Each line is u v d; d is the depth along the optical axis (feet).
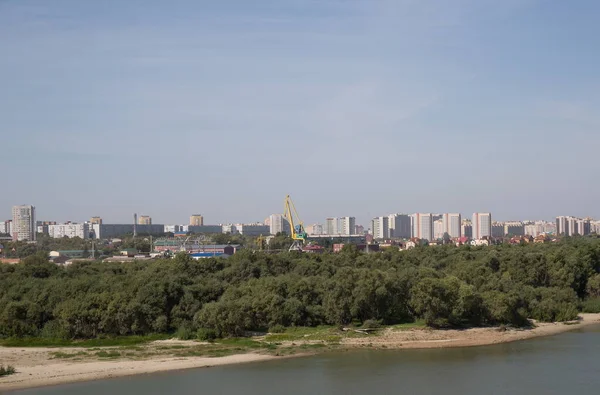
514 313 549.95
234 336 498.69
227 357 429.79
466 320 555.28
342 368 399.65
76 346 467.52
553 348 461.78
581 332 535.60
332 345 469.57
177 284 542.57
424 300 523.70
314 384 361.10
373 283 538.47
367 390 348.79
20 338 488.02
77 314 487.61
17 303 503.20
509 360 420.36
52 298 524.52
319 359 426.92
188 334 492.54
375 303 538.06
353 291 530.68
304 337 495.41
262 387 355.36
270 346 463.42
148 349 454.40
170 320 519.60
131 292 518.37
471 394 339.77
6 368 392.06
